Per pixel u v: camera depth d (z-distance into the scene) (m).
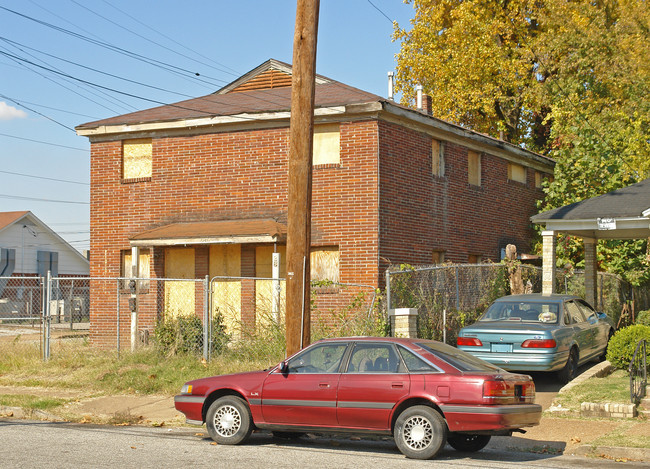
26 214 47.19
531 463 9.28
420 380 9.45
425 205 21.03
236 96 24.73
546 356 13.50
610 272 24.42
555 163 28.97
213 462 8.91
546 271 18.52
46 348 17.69
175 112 22.58
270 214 20.41
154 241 20.31
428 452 9.26
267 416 10.20
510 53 35.53
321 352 10.22
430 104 25.95
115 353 17.47
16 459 8.99
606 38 26.52
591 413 11.75
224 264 20.94
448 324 17.64
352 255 19.17
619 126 26.05
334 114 19.31
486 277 20.23
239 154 20.86
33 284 47.22
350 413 9.72
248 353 16.50
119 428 11.93
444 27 37.03
